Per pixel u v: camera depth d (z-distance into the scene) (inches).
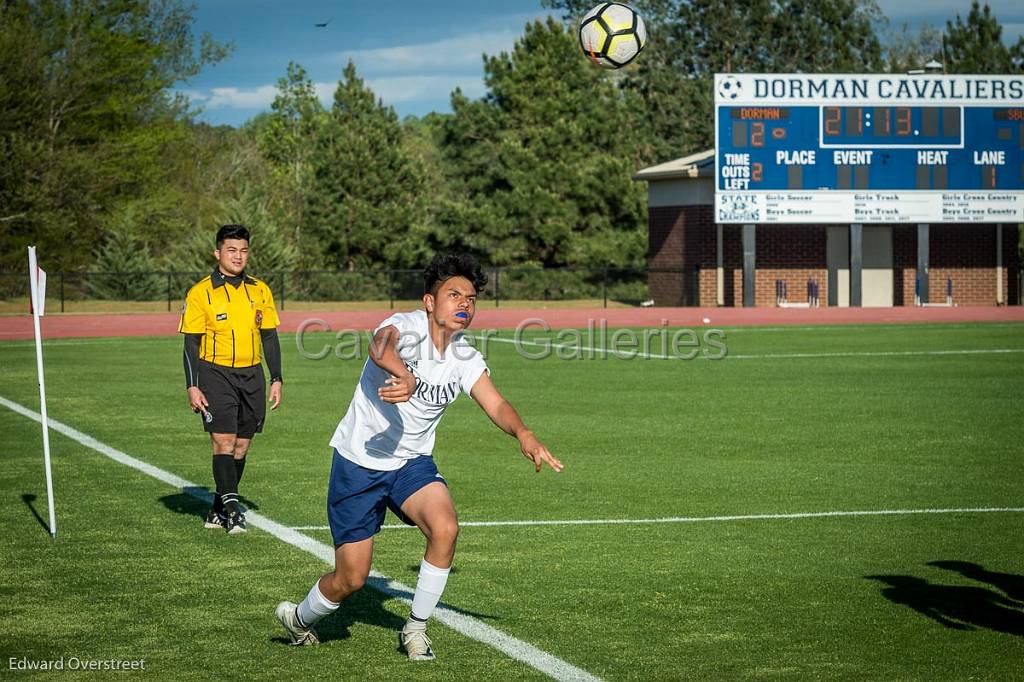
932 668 340.8
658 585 435.8
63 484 649.0
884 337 1855.3
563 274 3245.6
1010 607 406.0
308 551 488.7
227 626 384.5
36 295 511.5
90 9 3152.1
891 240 2886.3
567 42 3486.7
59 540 509.4
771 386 1165.7
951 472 692.1
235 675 336.5
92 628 382.3
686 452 768.9
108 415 949.8
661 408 998.4
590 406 1013.2
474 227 3314.5
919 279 2687.0
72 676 336.2
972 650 357.7
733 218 2544.3
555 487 645.3
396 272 3004.4
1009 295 2908.5
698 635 373.7
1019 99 2596.0
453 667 342.3
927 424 896.9
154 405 1015.6
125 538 513.3
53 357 1517.0
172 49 3432.6
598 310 2635.3
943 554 486.3
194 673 338.3
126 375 1279.5
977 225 2888.8
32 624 386.9
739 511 578.2
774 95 2524.6
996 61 4247.0
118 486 643.5
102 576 447.8
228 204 3139.8
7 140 2989.7
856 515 568.1
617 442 813.2
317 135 3801.7
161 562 470.0
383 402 333.1
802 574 452.1
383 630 380.5
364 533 341.7
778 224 2711.6
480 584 437.4
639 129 4340.6
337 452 343.9
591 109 3467.0
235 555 482.3
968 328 2069.4
